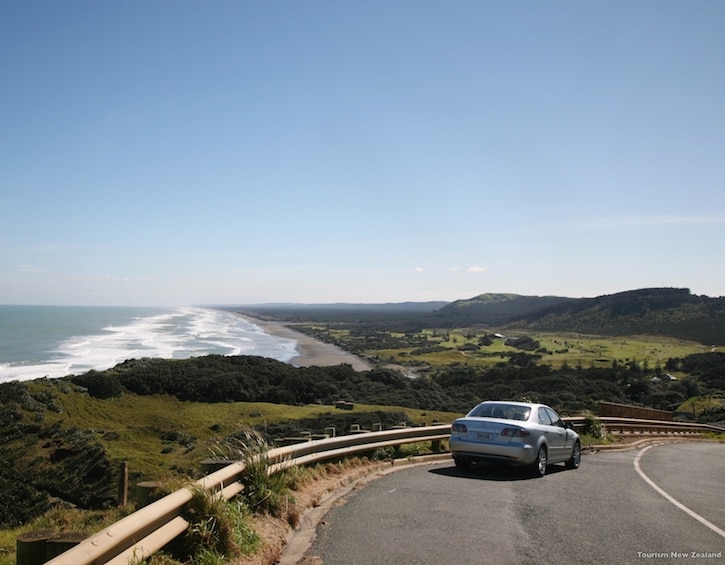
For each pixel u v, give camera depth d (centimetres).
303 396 4697
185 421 3716
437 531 774
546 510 931
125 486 1179
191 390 4291
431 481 1189
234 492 718
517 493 1078
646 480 1340
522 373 7612
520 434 1274
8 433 3084
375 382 5669
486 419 1320
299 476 985
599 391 6341
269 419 3822
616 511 946
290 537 743
